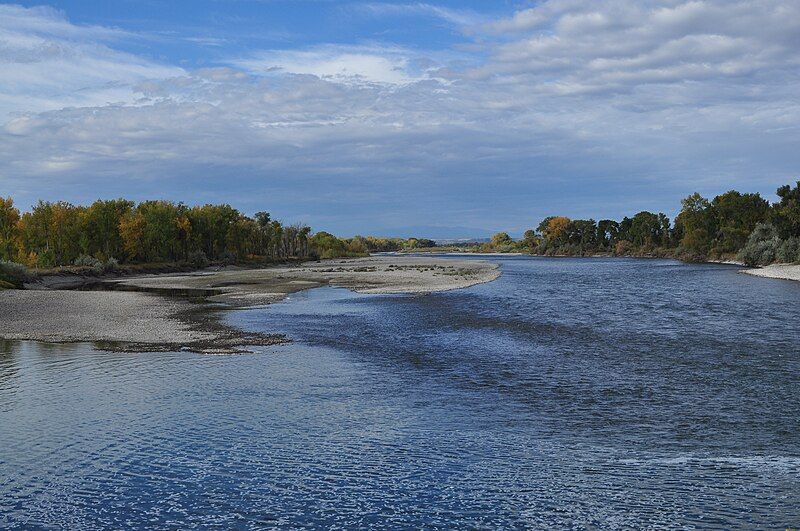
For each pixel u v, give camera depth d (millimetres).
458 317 47500
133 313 51625
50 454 17781
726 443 18203
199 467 16766
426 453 17672
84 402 23359
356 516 13867
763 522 13273
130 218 130000
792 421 20203
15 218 104375
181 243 147625
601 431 19469
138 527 13453
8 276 82688
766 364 28969
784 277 99062
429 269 128000
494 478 15836
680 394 23766
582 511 13922
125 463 17078
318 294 70688
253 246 182875
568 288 77188
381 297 65625
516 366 29297
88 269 106875
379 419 20969
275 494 15031
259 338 38281
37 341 37531
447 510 14086
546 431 19531
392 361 30797
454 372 28141
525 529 13148
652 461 16859
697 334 38125
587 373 27656
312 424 20453
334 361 30953
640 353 32156
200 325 44312
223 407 22562
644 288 77312
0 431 19844
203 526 13477
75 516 13992
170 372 28625
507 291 72312
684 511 13844
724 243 174500
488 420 20766
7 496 15055
